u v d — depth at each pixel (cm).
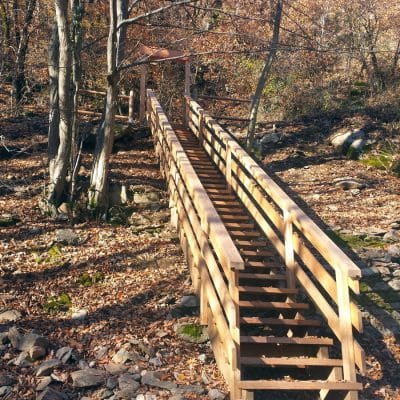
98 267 807
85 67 1784
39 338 625
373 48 1923
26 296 729
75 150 1011
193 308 707
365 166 1312
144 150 1338
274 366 587
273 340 580
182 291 744
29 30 1744
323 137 1498
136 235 923
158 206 1016
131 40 1529
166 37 1675
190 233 755
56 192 980
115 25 948
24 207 988
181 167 845
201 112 1325
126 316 693
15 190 1050
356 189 1162
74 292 748
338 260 536
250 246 816
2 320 670
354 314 525
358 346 523
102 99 1764
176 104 2045
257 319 613
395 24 2103
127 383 561
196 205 717
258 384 513
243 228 871
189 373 591
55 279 773
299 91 1755
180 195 873
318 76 1944
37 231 912
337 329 555
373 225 984
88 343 640
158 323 678
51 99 1043
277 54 1939
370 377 611
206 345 645
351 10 2053
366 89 1856
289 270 682
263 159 1398
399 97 1672
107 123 989
